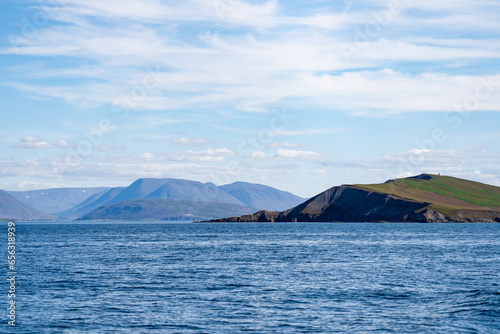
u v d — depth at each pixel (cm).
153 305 3741
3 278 5178
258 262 6744
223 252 8550
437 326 3142
